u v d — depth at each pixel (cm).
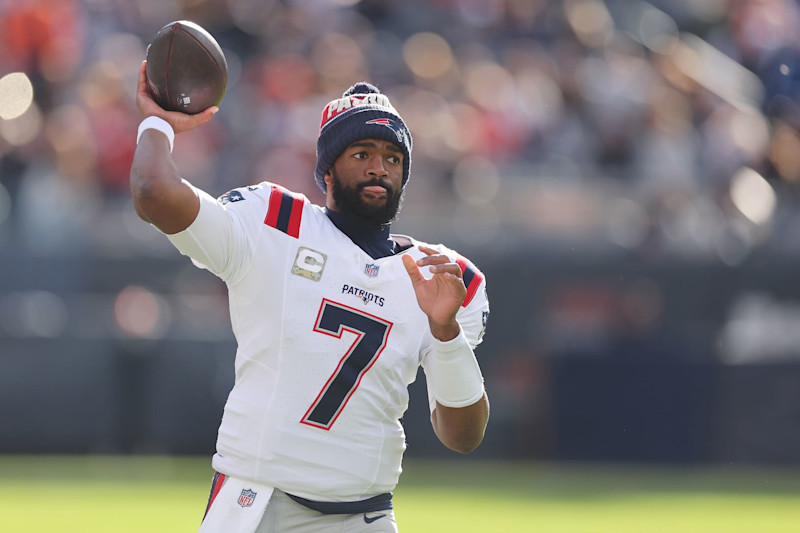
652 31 5462
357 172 1254
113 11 4953
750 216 4012
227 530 1201
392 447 1257
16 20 4634
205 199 1177
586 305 3781
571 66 5084
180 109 1232
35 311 3572
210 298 3625
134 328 3531
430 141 4450
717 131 4641
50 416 3475
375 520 1241
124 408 3500
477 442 1307
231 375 3541
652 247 3869
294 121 4441
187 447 3516
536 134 4725
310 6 5197
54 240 3684
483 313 1345
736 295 3853
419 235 3859
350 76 4775
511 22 5341
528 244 3825
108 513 2641
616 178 4216
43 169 4084
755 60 5244
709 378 3628
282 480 1198
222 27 5072
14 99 4469
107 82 4378
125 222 3747
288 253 1220
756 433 3619
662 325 3750
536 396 3638
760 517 2795
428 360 1285
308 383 1207
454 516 2709
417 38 5159
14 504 2750
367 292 1236
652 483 3325
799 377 3644
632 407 3609
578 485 3256
